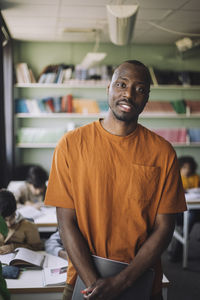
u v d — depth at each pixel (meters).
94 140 1.28
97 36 5.46
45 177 3.87
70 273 1.37
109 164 1.25
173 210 1.29
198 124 6.51
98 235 1.25
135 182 1.24
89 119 6.26
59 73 5.82
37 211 3.28
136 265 1.20
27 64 6.04
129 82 1.22
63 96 5.94
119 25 3.31
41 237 3.17
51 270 1.99
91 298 1.15
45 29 4.98
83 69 5.87
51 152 6.24
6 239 2.23
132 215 1.25
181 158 4.81
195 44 5.11
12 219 2.28
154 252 1.22
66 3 3.67
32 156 6.21
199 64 6.39
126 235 1.25
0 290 1.24
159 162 1.29
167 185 1.29
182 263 3.89
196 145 6.23
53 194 1.29
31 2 3.65
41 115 5.82
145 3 3.65
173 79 6.12
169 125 6.45
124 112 1.23
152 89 6.33
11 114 5.33
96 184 1.25
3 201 2.23
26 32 5.22
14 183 4.41
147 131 1.34
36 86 5.86
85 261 1.21
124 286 1.17
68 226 1.27
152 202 1.28
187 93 6.40
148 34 5.31
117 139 1.27
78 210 1.27
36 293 1.80
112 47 6.17
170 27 4.75
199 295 3.15
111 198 1.25
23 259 2.01
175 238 3.91
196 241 4.61
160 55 6.28
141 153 1.28
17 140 5.84
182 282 3.41
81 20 4.40
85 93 6.21
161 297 1.37
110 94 1.26
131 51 6.21
